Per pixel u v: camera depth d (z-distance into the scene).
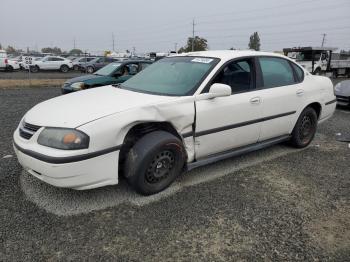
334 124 7.24
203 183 3.84
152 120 3.30
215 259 2.56
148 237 2.80
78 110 3.21
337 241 2.82
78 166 2.93
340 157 4.89
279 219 3.13
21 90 13.48
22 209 3.15
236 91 4.07
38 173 3.12
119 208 3.22
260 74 4.38
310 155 4.95
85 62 29.64
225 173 4.15
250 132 4.22
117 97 3.62
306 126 5.15
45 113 3.28
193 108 3.57
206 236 2.83
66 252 2.58
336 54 29.36
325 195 3.65
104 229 2.88
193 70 4.01
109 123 3.05
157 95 3.68
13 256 2.52
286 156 4.86
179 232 2.88
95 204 3.28
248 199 3.49
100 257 2.54
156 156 3.39
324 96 5.34
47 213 3.09
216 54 4.25
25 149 3.09
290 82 4.82
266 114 4.34
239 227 2.98
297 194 3.65
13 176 3.86
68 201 3.32
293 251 2.68
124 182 3.78
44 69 27.55
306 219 3.15
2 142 5.17
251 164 4.48
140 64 10.27
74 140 2.91
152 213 3.15
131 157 3.31
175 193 3.56
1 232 2.79
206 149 3.83
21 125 3.40
